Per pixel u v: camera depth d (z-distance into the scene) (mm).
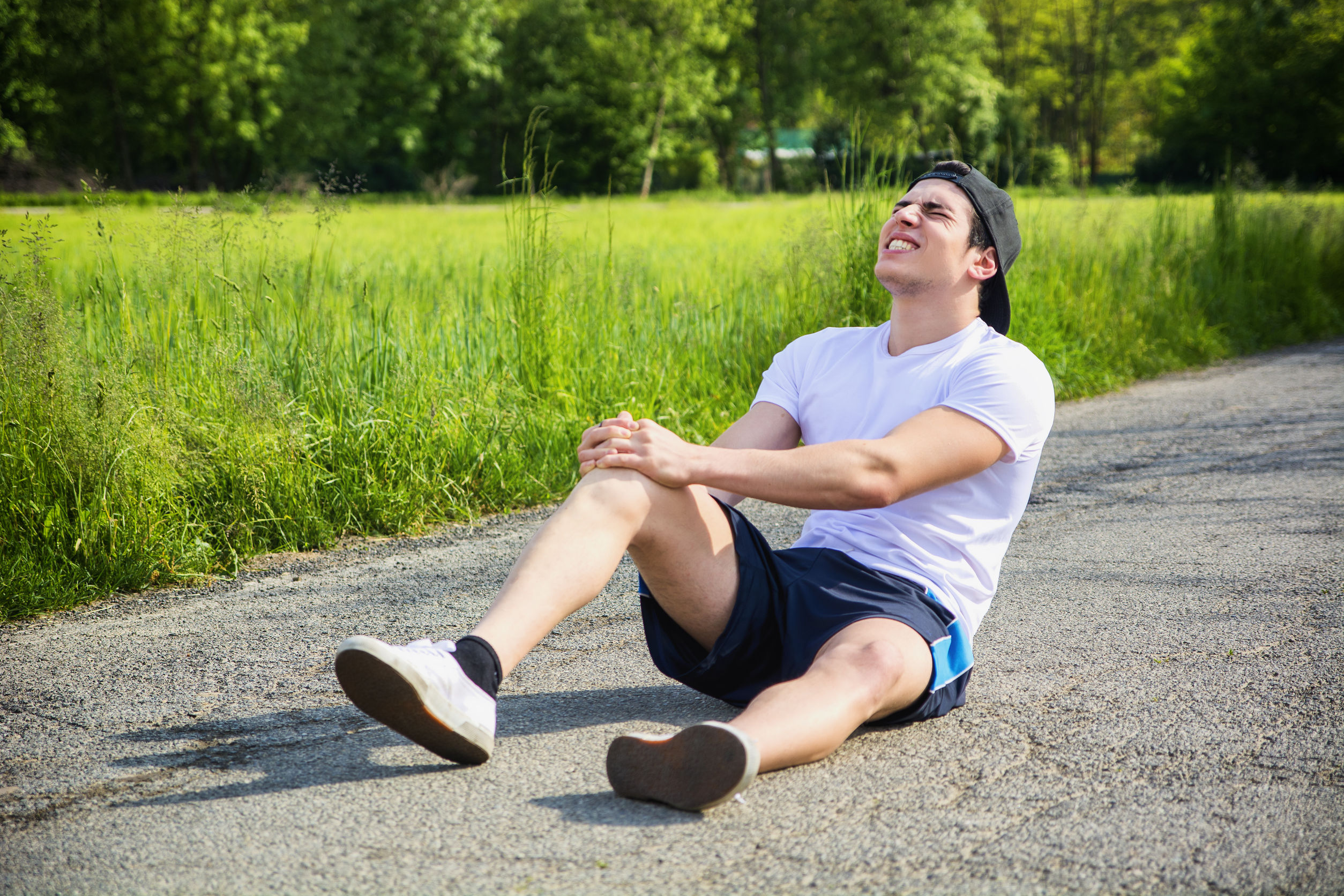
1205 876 1733
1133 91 75312
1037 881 1716
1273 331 11078
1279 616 3230
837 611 2213
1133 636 3072
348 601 3615
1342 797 2027
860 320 7172
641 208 33062
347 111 49812
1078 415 7293
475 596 3650
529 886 1706
